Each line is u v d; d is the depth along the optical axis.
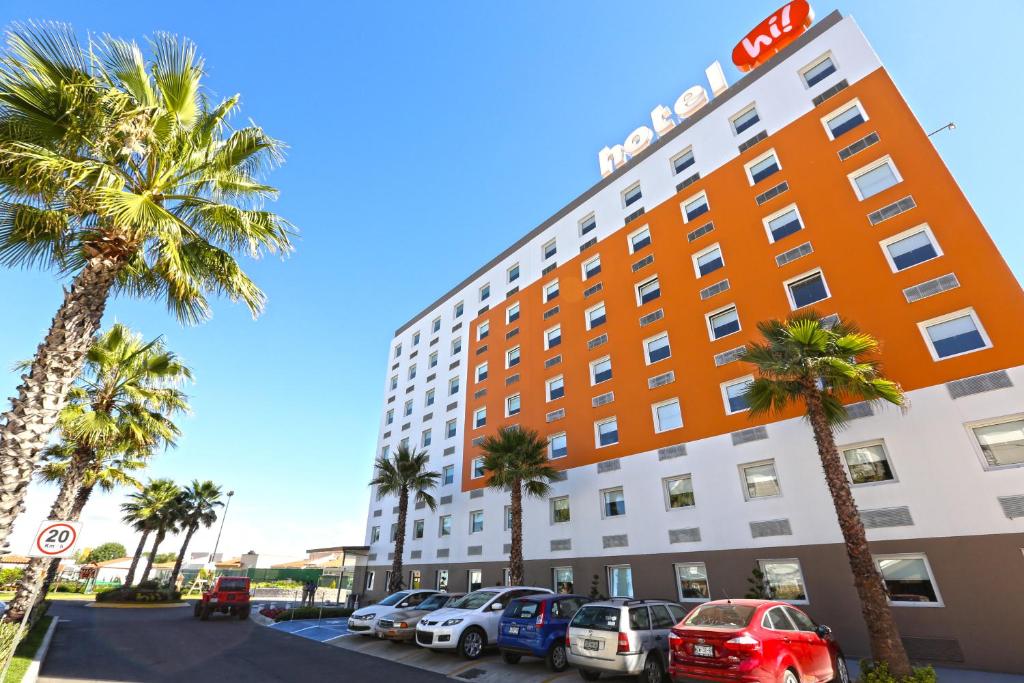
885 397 12.27
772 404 16.91
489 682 11.41
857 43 19.30
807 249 17.97
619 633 9.93
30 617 15.60
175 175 10.95
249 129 11.37
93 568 57.16
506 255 33.66
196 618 25.59
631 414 21.45
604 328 24.33
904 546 13.17
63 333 8.59
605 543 20.23
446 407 33.88
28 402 8.09
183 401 18.41
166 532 40.09
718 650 7.73
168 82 10.59
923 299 14.85
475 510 27.77
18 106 8.40
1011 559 11.69
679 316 21.17
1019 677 10.66
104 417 15.28
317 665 13.12
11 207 8.79
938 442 13.45
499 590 15.08
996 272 13.88
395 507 34.47
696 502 17.95
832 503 14.74
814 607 14.19
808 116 19.73
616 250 25.34
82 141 9.16
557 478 22.42
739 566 16.08
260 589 48.31
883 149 17.23
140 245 10.02
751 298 18.95
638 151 27.86
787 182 19.44
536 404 26.53
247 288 11.05
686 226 22.41
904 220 15.98
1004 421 12.78
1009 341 13.17
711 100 23.88
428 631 13.56
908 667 9.46
